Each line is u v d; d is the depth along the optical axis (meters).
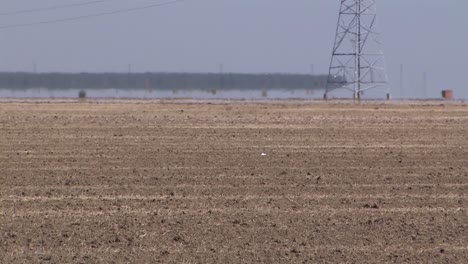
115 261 44.16
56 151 95.56
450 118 148.62
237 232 51.34
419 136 115.75
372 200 63.50
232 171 79.19
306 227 53.03
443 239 49.84
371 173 78.69
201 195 65.44
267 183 71.81
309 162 86.50
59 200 62.91
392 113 161.50
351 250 46.78
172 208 59.62
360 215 57.19
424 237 50.28
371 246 47.81
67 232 51.16
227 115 152.62
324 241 49.00
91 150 96.62
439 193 67.25
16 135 112.94
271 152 95.31
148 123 133.50
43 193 66.31
